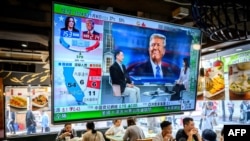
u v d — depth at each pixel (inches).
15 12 117.0
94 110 89.4
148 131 222.1
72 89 85.2
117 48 94.8
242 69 163.3
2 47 203.6
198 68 118.3
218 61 176.2
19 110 309.7
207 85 174.9
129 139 180.2
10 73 273.4
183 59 113.0
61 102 83.0
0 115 258.5
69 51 85.0
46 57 249.9
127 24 97.4
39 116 317.4
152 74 103.7
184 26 112.7
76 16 86.5
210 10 70.8
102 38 91.6
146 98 102.2
